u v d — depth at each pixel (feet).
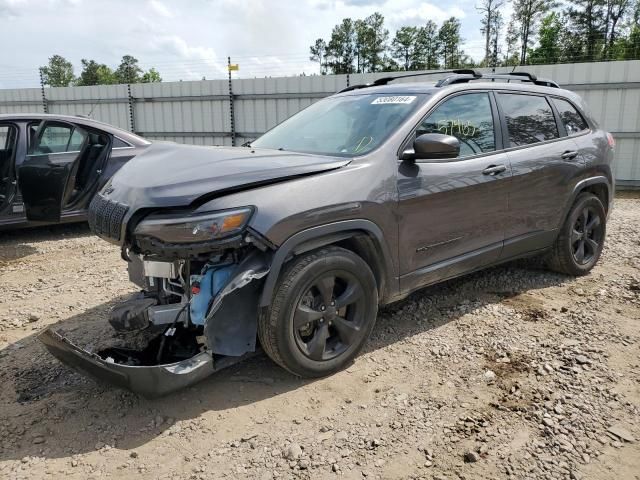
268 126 48.67
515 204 13.92
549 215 15.03
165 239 9.25
